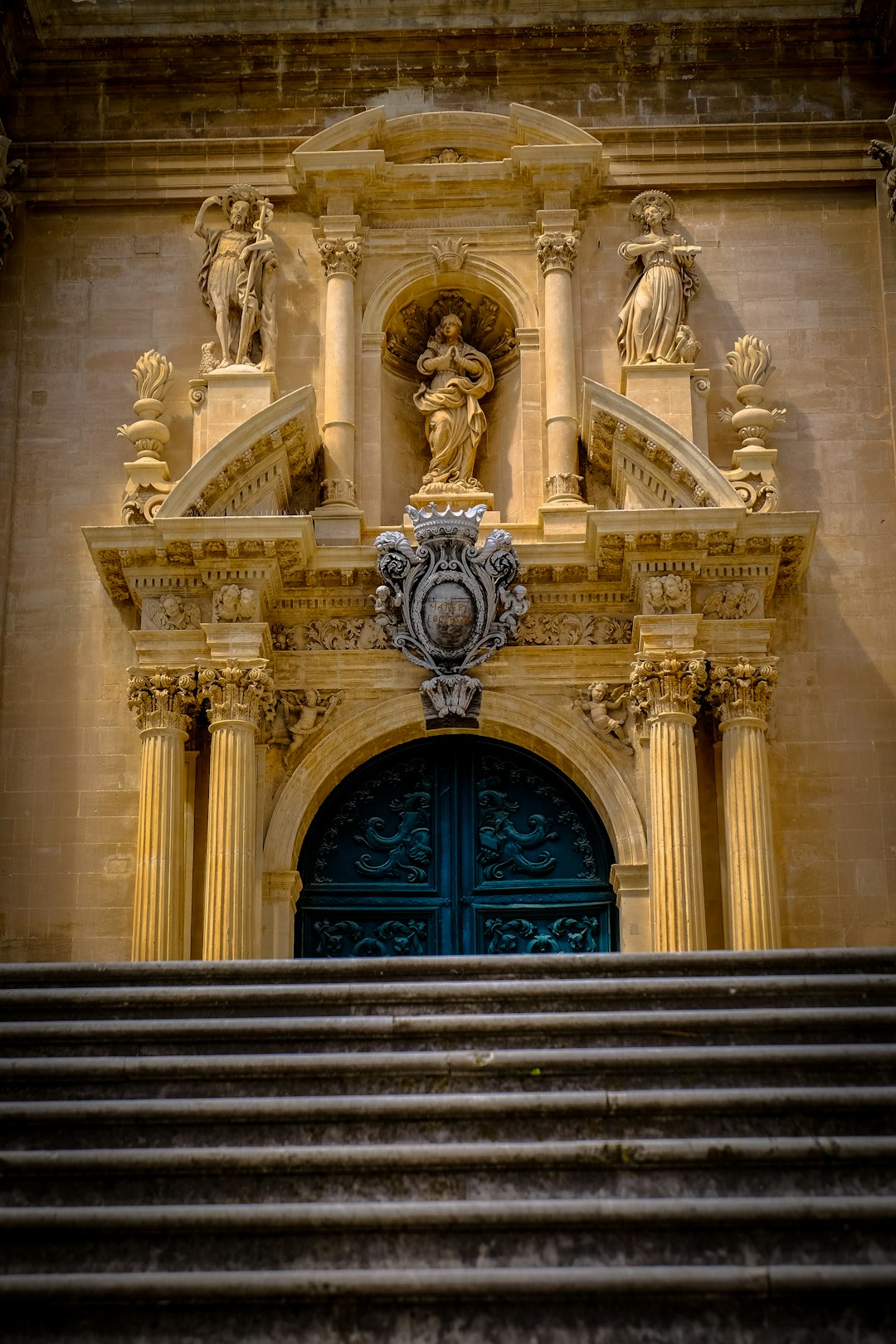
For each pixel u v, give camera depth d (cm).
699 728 2148
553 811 2205
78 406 2327
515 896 2177
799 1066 1115
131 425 2302
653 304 2272
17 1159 1049
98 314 2366
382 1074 1122
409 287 2366
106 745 2191
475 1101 1079
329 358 2302
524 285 2358
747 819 2045
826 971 1248
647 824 2098
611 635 2172
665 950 1989
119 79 2445
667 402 2208
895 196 2341
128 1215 1004
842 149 2402
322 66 2433
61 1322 962
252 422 2112
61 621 2238
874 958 1248
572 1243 997
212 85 2436
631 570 2112
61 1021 1197
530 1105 1078
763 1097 1078
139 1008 1212
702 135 2403
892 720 2189
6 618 2242
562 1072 1116
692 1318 955
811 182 2391
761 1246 993
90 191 2402
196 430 2236
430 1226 1002
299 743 2162
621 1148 1041
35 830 2166
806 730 2184
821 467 2286
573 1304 961
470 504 2283
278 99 2431
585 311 2348
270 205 2380
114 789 2177
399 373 2408
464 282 2377
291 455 2200
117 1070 1127
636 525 2066
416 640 2153
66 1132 1088
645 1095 1079
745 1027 1152
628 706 2144
